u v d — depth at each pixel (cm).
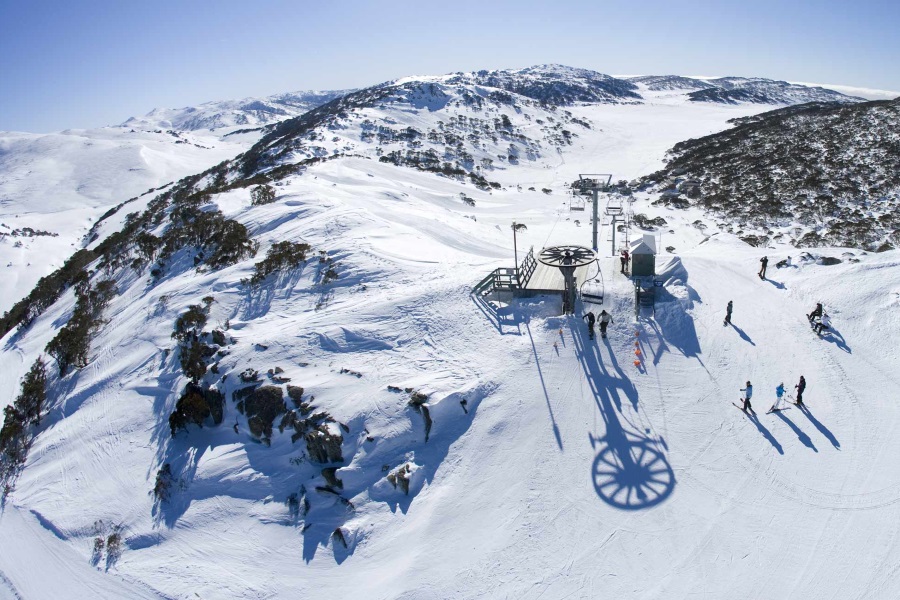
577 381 1573
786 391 1466
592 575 1079
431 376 1639
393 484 1384
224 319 2198
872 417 1340
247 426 1669
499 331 1800
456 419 1513
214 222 3142
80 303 2994
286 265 2445
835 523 1099
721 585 1018
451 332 1825
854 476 1194
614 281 1986
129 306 2708
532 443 1407
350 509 1370
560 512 1221
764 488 1199
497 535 1205
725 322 1769
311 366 1780
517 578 1106
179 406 1762
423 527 1270
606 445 1368
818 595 973
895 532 1061
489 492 1310
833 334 1653
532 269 2130
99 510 1605
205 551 1394
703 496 1202
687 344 1689
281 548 1345
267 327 2072
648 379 1562
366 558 1255
